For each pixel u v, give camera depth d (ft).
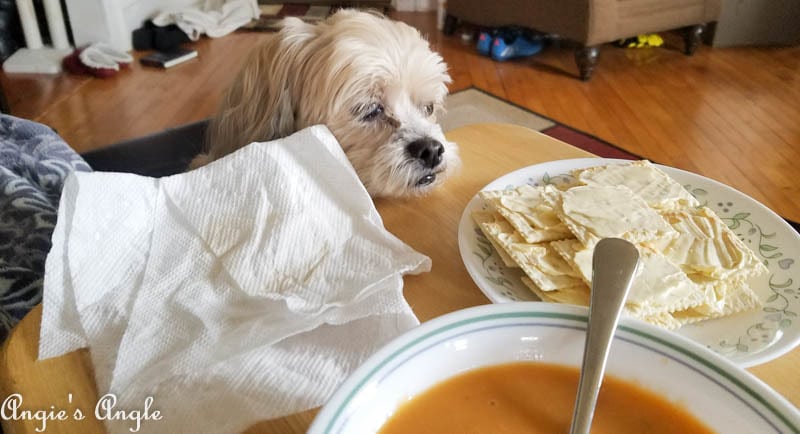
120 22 11.03
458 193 2.84
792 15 11.19
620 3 9.70
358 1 14.35
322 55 3.59
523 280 2.07
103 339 1.85
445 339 1.31
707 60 10.85
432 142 3.26
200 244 2.08
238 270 2.01
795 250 2.22
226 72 10.43
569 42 11.57
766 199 6.83
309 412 1.64
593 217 2.16
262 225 2.11
